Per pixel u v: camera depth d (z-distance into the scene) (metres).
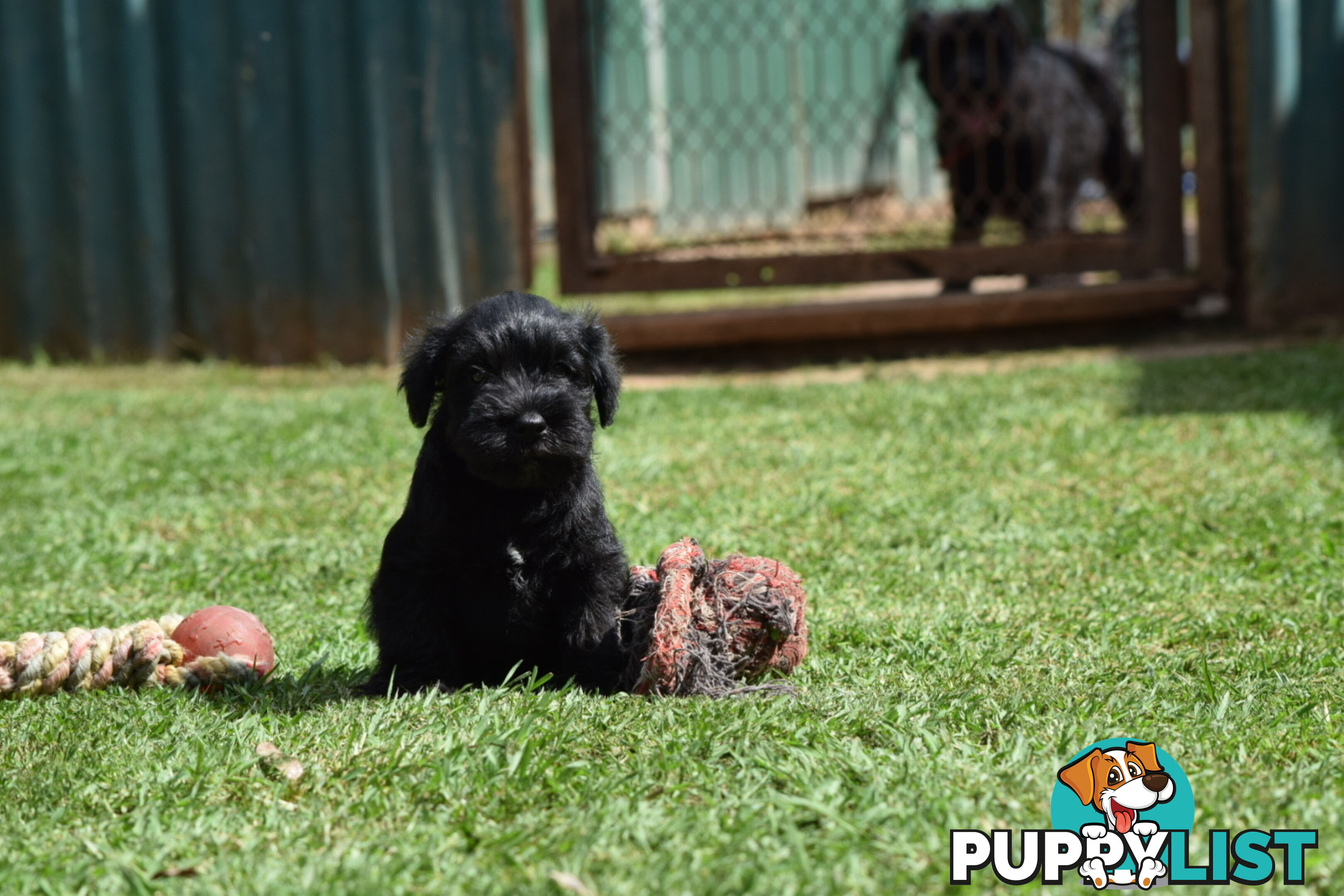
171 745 3.17
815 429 7.88
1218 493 6.08
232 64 10.89
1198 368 9.16
